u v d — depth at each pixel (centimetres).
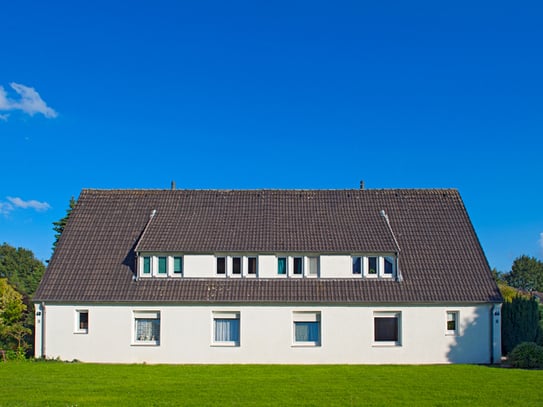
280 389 2150
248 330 2991
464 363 2967
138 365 2880
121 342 3000
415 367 2792
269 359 2973
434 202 3525
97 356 2998
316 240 3162
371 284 3056
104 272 3136
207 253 3108
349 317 2992
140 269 3105
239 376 2488
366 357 2969
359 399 1966
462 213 3456
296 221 3344
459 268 3147
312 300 2980
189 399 1959
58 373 2555
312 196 3559
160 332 3000
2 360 3019
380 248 3088
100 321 3016
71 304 3027
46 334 3027
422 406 1858
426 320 2995
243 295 3009
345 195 3569
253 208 3459
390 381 2338
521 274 11850
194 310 3006
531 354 2756
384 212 3438
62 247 3262
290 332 2986
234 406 1852
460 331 2992
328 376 2483
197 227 3284
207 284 3064
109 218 3441
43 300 3017
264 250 3094
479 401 1933
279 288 3039
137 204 3525
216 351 2983
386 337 3012
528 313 3133
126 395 2031
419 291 3025
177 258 3139
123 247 3269
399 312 3006
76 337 3014
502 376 2462
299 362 2967
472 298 2998
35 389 2150
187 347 2988
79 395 2034
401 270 3123
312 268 3117
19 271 11006
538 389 2145
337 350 2973
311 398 1981
